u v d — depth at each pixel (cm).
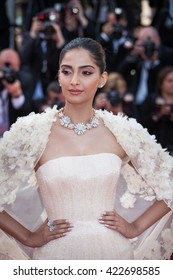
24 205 467
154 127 780
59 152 447
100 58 447
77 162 441
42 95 813
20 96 770
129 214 480
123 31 847
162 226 476
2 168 454
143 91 834
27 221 470
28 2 904
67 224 440
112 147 455
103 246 439
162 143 772
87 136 452
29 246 453
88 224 441
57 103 727
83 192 439
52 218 447
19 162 451
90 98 452
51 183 438
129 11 903
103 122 461
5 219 454
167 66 829
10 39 870
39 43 820
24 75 799
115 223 445
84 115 455
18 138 453
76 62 441
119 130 457
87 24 834
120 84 782
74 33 830
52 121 455
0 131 770
